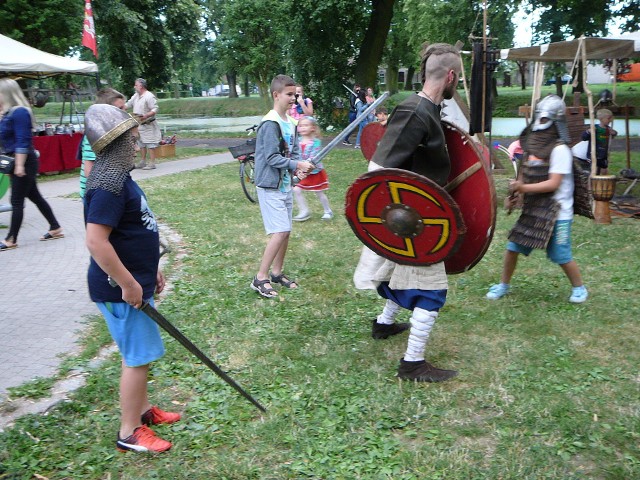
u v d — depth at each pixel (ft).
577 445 10.01
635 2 63.36
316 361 13.34
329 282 18.86
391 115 11.46
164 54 102.17
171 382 12.42
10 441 10.32
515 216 28.14
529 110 38.04
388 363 13.20
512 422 10.74
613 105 37.93
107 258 8.55
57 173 47.93
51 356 13.88
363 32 77.00
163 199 33.81
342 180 39.50
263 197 17.40
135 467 9.77
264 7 111.65
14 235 23.53
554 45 31.35
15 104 22.89
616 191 33.68
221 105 174.91
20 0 64.59
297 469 9.58
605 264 19.97
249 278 19.39
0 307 17.11
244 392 10.72
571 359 13.25
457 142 12.05
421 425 10.77
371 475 9.42
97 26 85.51
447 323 15.30
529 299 16.92
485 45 30.55
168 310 16.53
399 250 11.77
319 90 79.87
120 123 8.48
